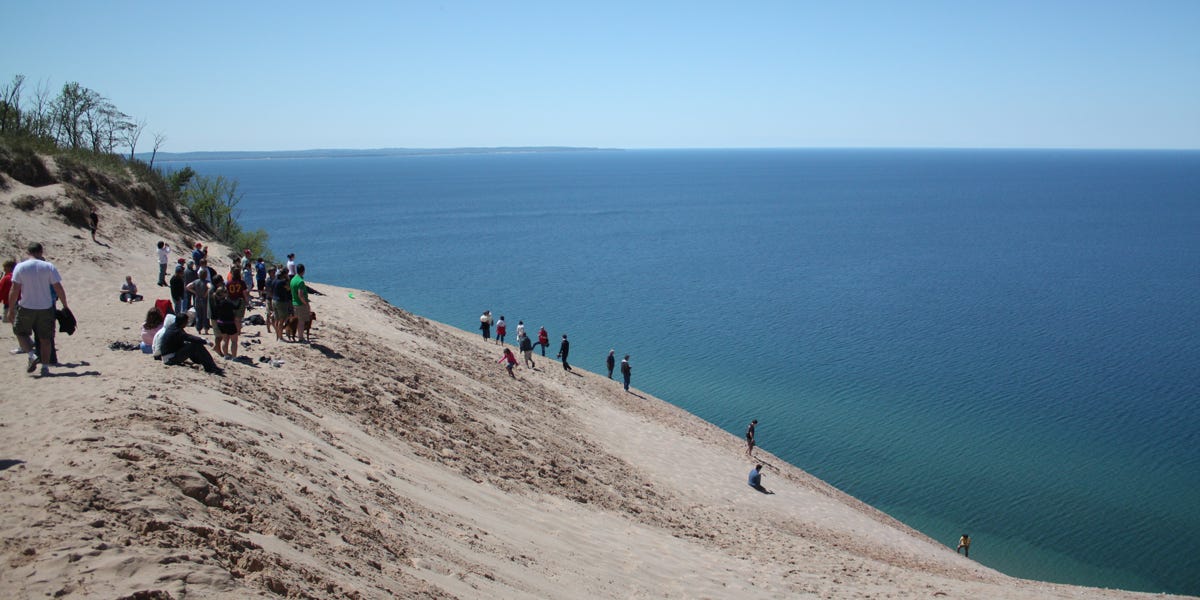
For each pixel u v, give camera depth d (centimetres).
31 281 1074
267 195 19700
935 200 17600
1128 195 18775
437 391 1781
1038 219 13138
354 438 1200
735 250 9238
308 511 747
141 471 653
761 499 2036
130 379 1062
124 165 3625
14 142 2911
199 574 508
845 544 1828
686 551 1299
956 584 1541
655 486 1811
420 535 862
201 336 1642
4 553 484
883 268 7850
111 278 2364
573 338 4841
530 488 1377
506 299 6091
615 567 1076
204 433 855
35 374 1080
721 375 4075
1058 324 5316
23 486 587
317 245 9588
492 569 854
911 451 3108
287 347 1647
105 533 538
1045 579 2242
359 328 2195
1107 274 7488
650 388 3816
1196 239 10238
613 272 7494
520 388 2344
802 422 3397
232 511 663
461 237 10569
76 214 2727
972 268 7881
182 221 3603
